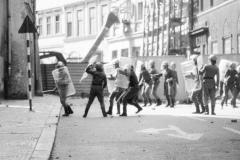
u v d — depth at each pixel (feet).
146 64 92.68
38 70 107.55
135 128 42.32
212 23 104.83
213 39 104.32
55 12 200.23
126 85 57.82
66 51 193.47
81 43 185.57
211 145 32.19
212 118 51.72
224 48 99.40
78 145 32.65
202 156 28.12
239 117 52.90
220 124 45.19
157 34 126.52
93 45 158.92
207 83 56.54
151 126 43.83
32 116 50.19
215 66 56.75
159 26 132.67
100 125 45.09
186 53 116.88
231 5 94.79
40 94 106.83
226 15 97.35
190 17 116.78
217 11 102.01
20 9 84.89
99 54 171.83
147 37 137.08
